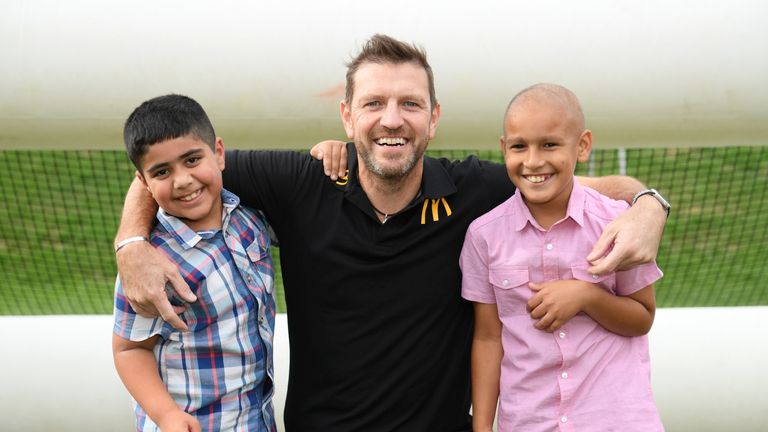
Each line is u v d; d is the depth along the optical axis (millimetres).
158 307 1771
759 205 5453
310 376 2074
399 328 2023
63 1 2398
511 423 1988
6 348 2693
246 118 2453
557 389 1935
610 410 1910
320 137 2521
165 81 2398
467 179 2090
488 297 2014
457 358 2066
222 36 2375
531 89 1920
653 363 2697
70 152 5676
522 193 1986
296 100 2422
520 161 1908
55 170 5641
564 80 2402
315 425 2068
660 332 2750
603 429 1912
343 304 2037
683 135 2525
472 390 2062
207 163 1859
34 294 4480
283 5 2383
